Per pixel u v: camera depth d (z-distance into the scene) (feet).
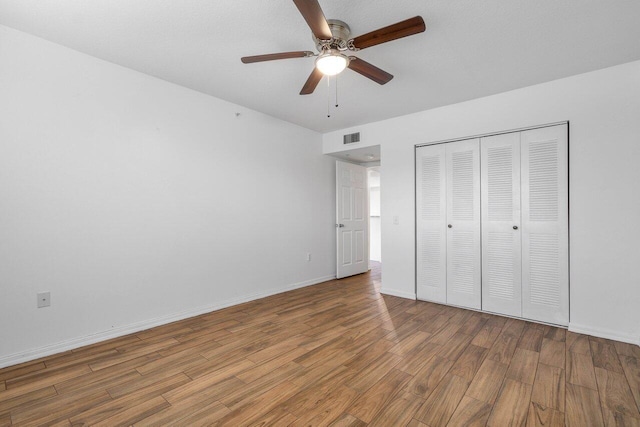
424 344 7.84
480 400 5.50
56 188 7.34
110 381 6.12
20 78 6.88
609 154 8.25
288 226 13.43
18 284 6.85
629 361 6.88
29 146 6.98
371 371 6.51
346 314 10.21
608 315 8.23
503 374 6.36
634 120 7.93
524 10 5.95
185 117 9.82
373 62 7.99
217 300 10.69
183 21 6.40
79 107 7.70
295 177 13.80
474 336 8.36
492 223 10.25
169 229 9.43
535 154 9.45
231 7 5.92
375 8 5.92
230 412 5.18
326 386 5.96
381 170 13.05
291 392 5.76
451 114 11.09
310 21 5.03
